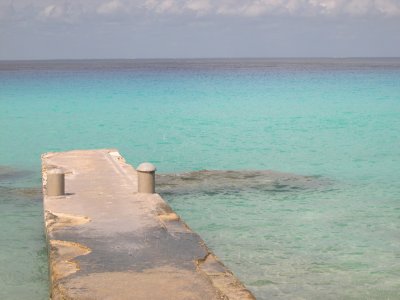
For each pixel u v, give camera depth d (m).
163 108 42.72
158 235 9.66
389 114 38.41
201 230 13.09
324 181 18.64
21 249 11.55
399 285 9.88
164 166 21.72
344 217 14.20
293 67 181.38
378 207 15.23
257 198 16.11
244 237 12.56
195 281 7.57
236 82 79.75
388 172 20.31
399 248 11.81
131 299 6.97
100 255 8.62
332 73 113.31
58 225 10.26
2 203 15.24
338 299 9.31
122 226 10.20
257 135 29.78
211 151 25.05
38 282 9.86
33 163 22.31
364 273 10.41
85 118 36.69
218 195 16.41
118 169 15.92
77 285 7.42
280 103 46.16
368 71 124.69
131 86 68.50
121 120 35.75
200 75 110.06
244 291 7.24
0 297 9.22
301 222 13.74
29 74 114.50
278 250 11.68
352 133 30.47
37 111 40.25
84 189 13.30
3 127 32.59
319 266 10.77
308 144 26.95
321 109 41.62
